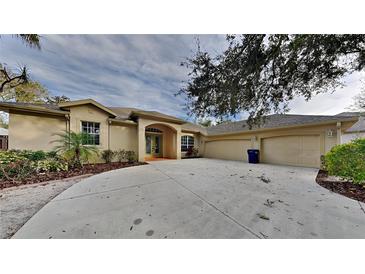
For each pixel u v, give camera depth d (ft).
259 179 19.48
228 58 13.85
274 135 37.22
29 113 25.18
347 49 11.34
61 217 9.00
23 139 24.62
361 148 15.20
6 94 40.37
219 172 23.97
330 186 16.33
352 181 16.71
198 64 14.80
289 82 13.70
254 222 8.68
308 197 12.85
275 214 9.66
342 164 16.56
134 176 20.10
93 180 17.84
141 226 8.19
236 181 18.31
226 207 10.71
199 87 15.12
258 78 13.74
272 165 33.94
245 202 11.66
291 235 7.55
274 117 43.83
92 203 11.09
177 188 15.02
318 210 10.23
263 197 12.78
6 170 17.16
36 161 20.10
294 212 9.95
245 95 14.39
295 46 11.91
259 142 39.96
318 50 11.66
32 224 8.23
